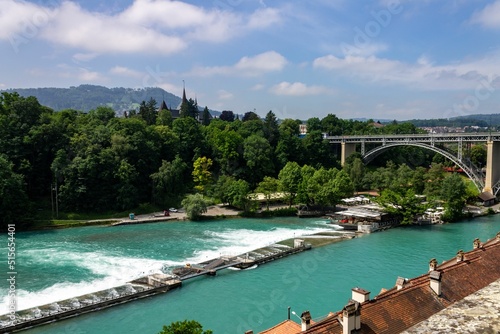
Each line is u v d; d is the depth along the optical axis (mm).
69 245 96250
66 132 145750
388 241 101625
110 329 53375
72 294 64625
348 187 145750
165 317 56969
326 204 140875
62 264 80750
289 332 38000
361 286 68688
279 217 135000
